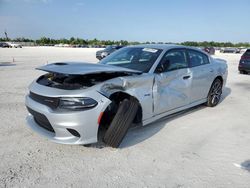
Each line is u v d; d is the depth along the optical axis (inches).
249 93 313.9
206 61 223.1
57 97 124.2
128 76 145.0
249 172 123.3
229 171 123.5
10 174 113.8
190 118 202.8
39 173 115.9
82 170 119.9
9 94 260.4
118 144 136.6
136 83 145.8
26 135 156.3
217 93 239.5
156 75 161.2
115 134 134.6
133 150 142.0
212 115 213.0
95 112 125.0
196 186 110.5
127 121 135.9
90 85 130.5
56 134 127.5
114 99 141.2
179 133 169.9
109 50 778.2
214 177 117.8
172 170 122.7
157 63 167.3
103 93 128.6
